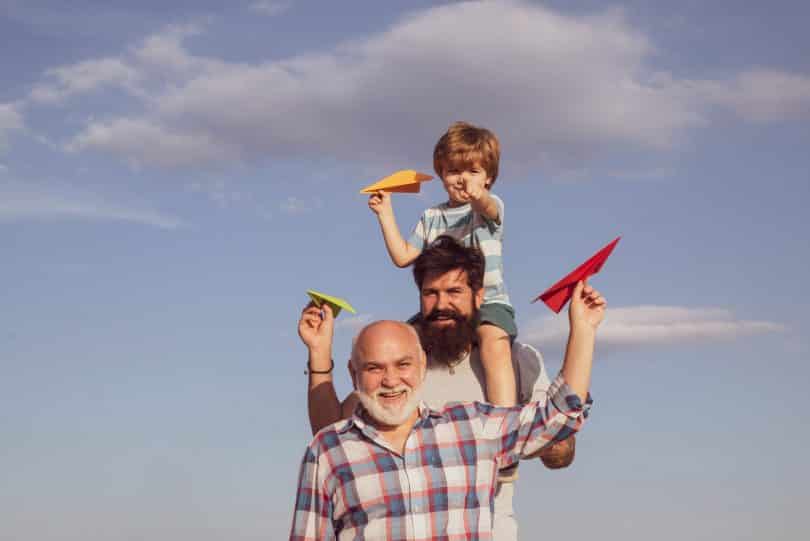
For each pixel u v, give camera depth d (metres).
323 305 5.15
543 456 5.27
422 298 5.34
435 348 5.33
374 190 6.02
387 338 4.31
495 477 4.32
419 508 4.17
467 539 4.16
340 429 4.35
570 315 4.52
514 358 5.55
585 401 4.43
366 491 4.20
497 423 4.38
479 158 6.00
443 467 4.23
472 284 5.32
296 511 4.32
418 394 4.32
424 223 6.20
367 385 4.29
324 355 5.12
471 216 6.03
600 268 4.53
